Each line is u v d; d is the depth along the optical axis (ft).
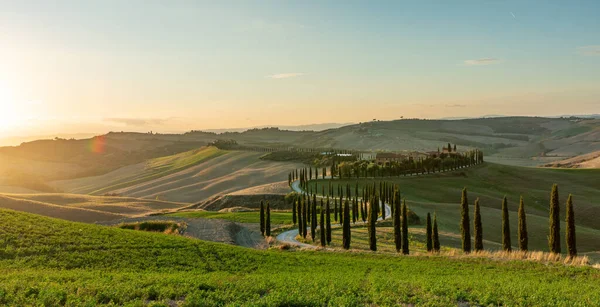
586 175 647.97
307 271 140.46
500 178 626.64
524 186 594.65
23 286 85.10
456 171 650.43
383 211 334.03
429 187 542.57
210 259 147.54
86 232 158.61
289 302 80.89
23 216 166.71
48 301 77.00
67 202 538.47
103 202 562.25
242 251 165.68
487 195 525.75
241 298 84.12
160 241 161.99
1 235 137.90
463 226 204.54
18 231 145.07
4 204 414.62
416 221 318.86
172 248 155.12
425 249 219.41
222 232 263.49
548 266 141.28
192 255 149.69
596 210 454.40
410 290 94.53
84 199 570.87
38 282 91.91
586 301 86.02
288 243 244.63
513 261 153.79
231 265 142.61
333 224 326.24
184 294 86.69
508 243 193.77
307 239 262.88
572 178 635.66
